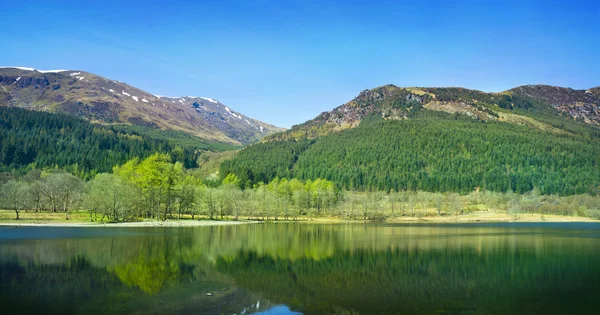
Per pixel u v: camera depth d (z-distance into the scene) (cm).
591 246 8256
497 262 6194
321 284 4538
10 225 11181
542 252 7325
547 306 3750
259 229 12162
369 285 4522
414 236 10381
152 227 11612
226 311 3362
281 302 3712
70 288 4034
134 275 4747
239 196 17212
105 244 7381
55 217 13475
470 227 14425
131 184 12962
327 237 9869
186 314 3238
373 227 14075
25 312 3219
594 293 4253
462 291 4294
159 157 13525
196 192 15450
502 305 3769
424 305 3709
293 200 18850
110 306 3425
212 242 8162
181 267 5366
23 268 5028
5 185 14188
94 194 12619
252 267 5541
